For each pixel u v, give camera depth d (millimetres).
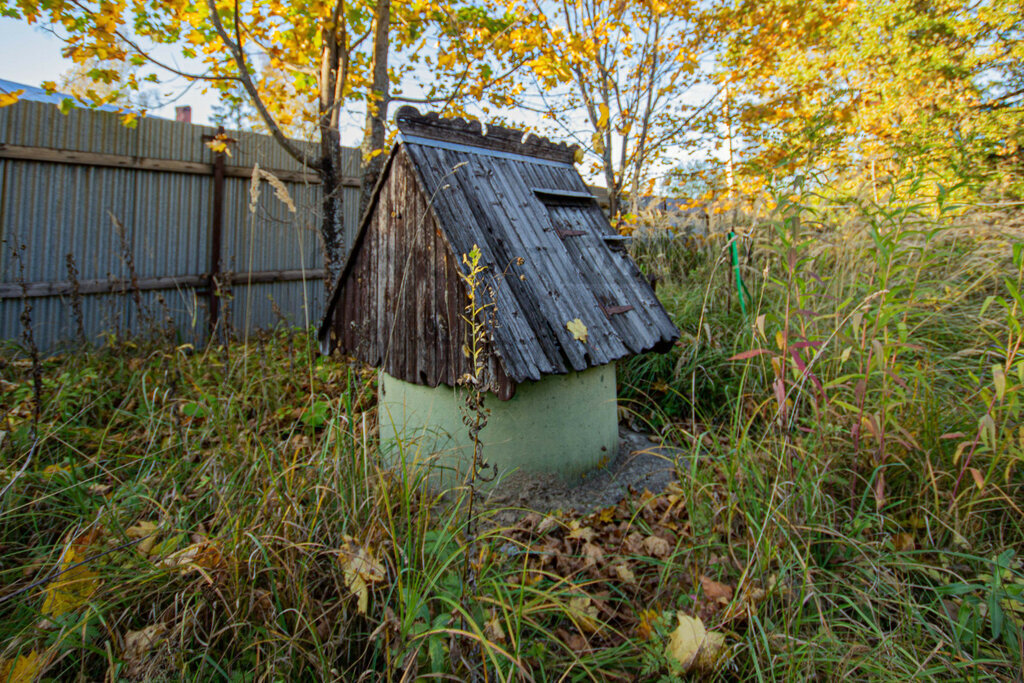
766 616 1862
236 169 6129
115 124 5270
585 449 3039
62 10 3873
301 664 1622
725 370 4125
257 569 1795
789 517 2197
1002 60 8070
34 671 1435
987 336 3129
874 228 2426
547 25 5266
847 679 1653
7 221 4777
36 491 2264
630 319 3217
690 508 2285
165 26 4629
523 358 2422
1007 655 1734
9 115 4680
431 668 1568
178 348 3867
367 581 1777
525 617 1814
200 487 2258
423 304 2777
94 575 1688
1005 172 5977
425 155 2818
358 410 3561
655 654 1748
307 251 6840
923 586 1992
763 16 6121
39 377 2701
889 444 2496
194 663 1633
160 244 5691
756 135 7266
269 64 5730
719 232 5414
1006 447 2139
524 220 3055
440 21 5402
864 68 9047
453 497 2758
